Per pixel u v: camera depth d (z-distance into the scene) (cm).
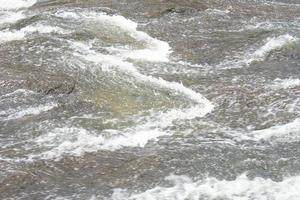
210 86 3102
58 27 3819
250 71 3272
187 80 3181
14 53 3359
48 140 2558
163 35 3856
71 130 2639
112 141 2561
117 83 3067
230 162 2369
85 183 2244
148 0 4459
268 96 2938
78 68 3177
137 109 2847
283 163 2359
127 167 2348
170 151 2464
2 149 2483
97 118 2748
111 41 3694
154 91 3016
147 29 3944
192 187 2197
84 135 2602
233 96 2972
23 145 2519
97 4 4441
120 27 3925
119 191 2186
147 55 3528
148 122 2734
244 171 2305
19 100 2883
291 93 2945
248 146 2506
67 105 2848
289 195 2130
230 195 2134
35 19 3975
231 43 3678
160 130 2669
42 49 3419
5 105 2844
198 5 4428
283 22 4094
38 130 2639
